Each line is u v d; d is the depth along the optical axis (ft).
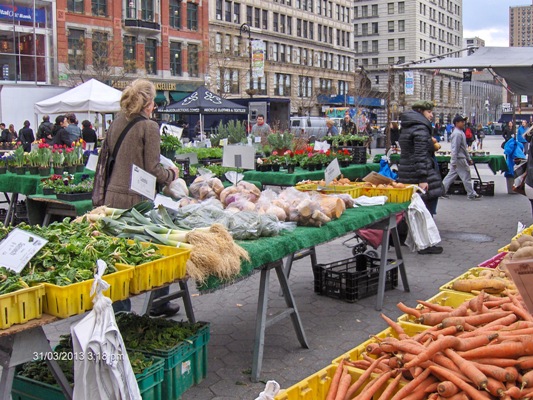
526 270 6.93
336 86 222.48
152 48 135.74
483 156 43.01
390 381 7.88
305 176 29.45
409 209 23.62
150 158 13.96
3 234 10.22
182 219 12.67
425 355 7.57
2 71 102.63
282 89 194.18
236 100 101.45
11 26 102.73
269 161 30.68
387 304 18.29
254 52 126.11
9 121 66.18
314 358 14.14
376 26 297.53
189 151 34.35
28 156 29.12
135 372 10.07
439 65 34.88
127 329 11.80
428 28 305.32
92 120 73.31
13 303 8.06
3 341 8.41
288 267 19.16
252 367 12.87
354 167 33.35
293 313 14.38
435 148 24.71
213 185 16.40
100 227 11.44
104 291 8.89
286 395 7.60
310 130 103.60
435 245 24.95
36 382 9.99
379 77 295.28
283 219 13.94
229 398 12.05
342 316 17.26
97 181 14.49
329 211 14.44
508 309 9.18
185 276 10.25
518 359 7.50
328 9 218.38
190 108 54.95
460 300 11.10
